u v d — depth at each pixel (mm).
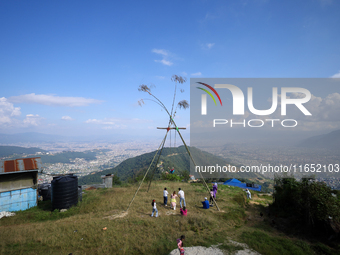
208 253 8883
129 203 16625
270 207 17062
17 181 17484
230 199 18625
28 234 11102
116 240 10297
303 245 10141
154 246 9719
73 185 16984
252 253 8984
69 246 9859
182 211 13812
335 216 11211
